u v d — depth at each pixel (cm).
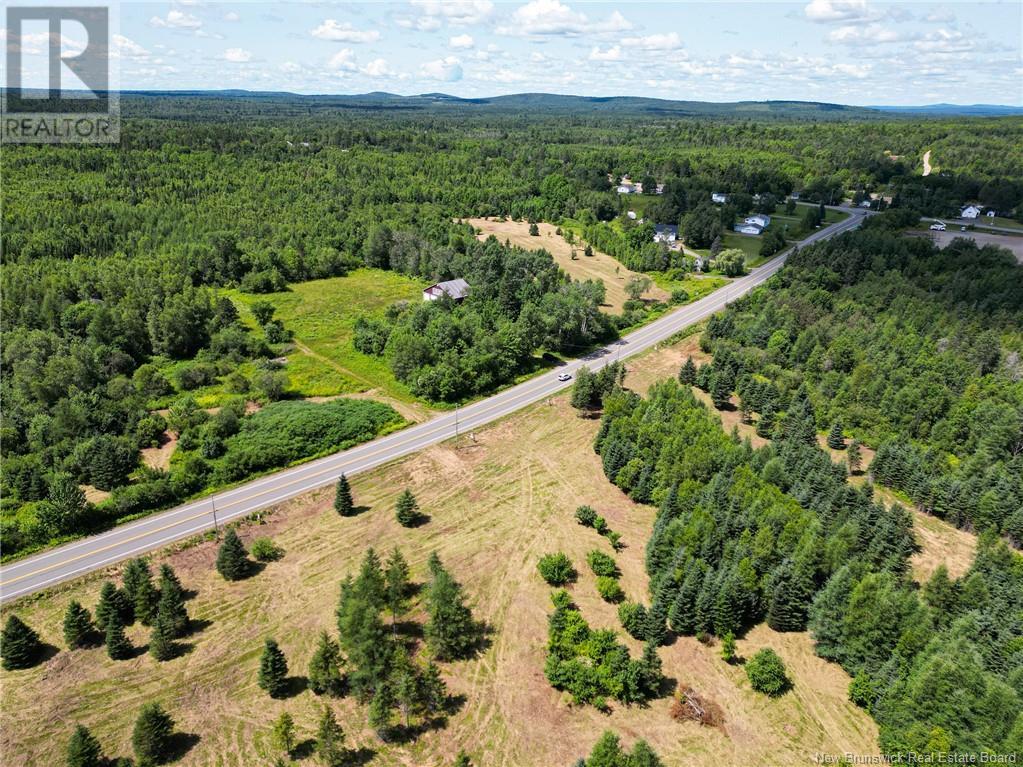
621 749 5581
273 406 10850
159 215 19012
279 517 8494
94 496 8688
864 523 7975
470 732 5728
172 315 13250
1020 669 5847
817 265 17100
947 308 14150
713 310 16462
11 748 5472
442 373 11762
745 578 6856
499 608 7119
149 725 5312
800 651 6744
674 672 6412
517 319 13762
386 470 9644
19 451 9425
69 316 13288
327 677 5938
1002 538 8500
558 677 6103
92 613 6825
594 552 7688
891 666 6062
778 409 11300
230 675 6219
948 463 9788
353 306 16612
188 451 9650
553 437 10725
